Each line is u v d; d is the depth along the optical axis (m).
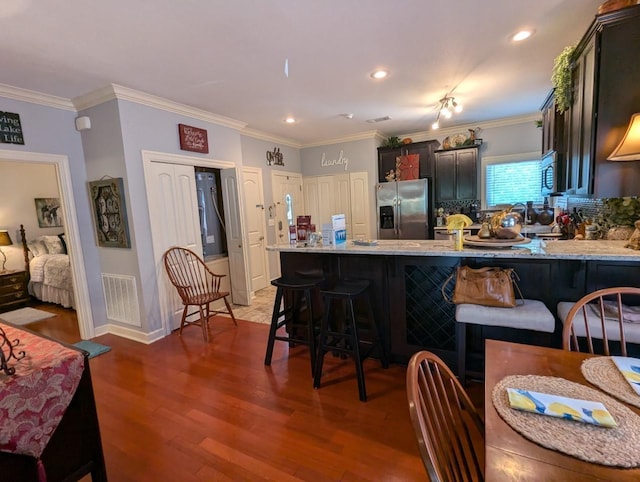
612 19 1.97
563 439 0.78
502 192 5.32
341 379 2.47
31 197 5.48
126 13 1.91
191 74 2.80
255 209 5.08
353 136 5.62
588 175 2.20
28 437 1.22
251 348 3.09
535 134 5.02
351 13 2.03
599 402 0.90
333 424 1.97
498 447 0.77
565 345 1.33
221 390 2.40
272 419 2.04
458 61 2.81
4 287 4.65
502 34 2.38
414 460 1.68
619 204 2.51
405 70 2.96
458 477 0.89
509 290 1.99
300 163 6.20
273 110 3.94
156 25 2.05
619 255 1.86
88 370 1.46
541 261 2.18
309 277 2.94
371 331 2.71
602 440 0.77
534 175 5.10
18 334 1.61
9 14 1.85
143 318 3.33
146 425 2.04
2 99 2.85
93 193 3.39
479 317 2.00
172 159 3.53
